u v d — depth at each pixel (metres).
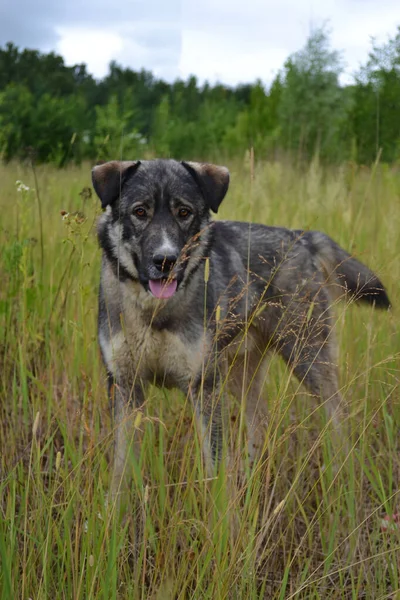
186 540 2.74
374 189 6.87
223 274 4.11
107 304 3.77
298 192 7.85
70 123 19.14
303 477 3.34
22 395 3.70
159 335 3.68
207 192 3.91
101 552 2.44
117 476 3.24
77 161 10.94
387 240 5.50
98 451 2.82
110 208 3.89
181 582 2.56
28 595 2.51
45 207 6.81
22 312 4.30
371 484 3.31
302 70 20.44
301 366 4.38
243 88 53.97
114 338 3.71
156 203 3.74
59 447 3.72
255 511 2.69
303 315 3.81
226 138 26.75
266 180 7.85
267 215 6.18
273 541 2.95
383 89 11.65
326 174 9.89
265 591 2.87
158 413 3.83
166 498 2.84
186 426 3.62
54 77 29.61
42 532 2.75
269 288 4.47
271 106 27.66
